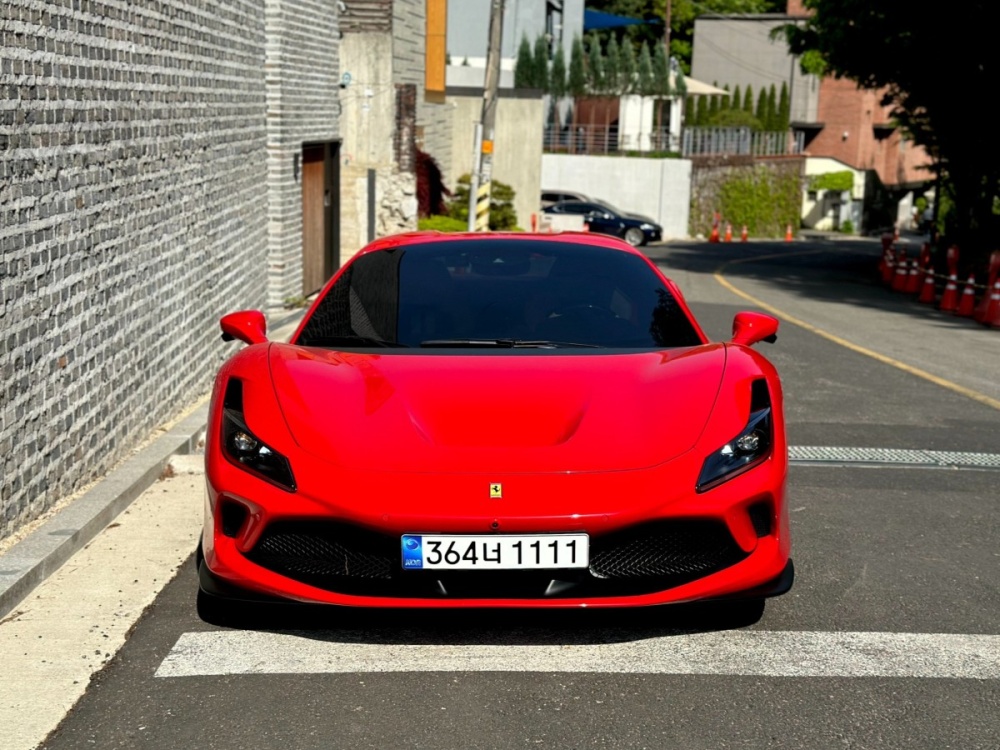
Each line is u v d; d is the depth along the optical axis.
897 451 6.82
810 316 16.44
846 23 25.38
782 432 3.80
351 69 20.55
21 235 4.59
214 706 3.22
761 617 3.98
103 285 5.64
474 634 3.74
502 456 3.52
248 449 3.62
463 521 3.37
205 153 7.98
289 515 3.47
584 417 3.70
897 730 3.11
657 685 3.38
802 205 59.53
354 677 3.41
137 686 3.35
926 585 4.38
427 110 27.45
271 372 3.96
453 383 3.88
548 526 3.38
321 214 15.68
